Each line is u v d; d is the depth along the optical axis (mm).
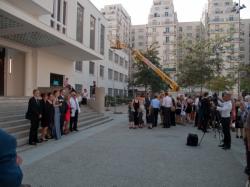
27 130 10805
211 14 82188
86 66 38938
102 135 12500
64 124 12406
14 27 13828
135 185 5652
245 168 6742
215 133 13258
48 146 9531
